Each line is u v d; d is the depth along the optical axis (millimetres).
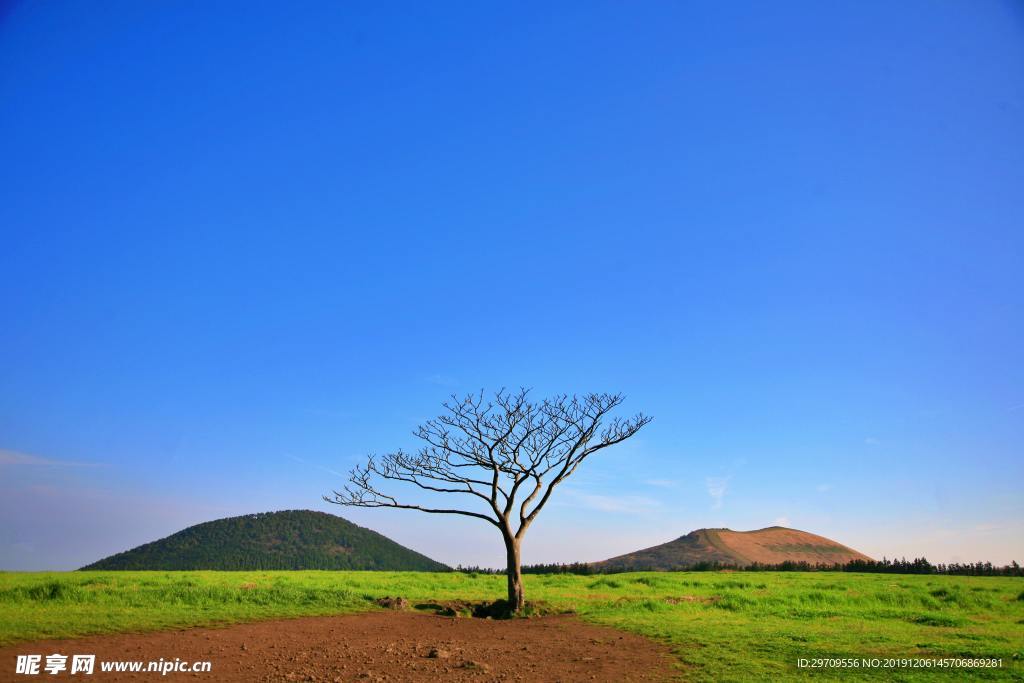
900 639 18062
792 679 13250
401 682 13484
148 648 15617
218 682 13031
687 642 18031
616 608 26938
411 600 28641
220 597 24484
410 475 31047
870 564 67312
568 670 14820
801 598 29594
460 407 29938
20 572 43969
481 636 20219
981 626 21141
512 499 28891
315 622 21469
